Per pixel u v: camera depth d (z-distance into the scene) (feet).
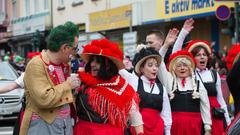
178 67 22.48
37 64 16.53
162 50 22.82
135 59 21.18
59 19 114.01
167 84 22.29
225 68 50.70
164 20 72.69
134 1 82.53
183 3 68.69
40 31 116.88
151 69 20.70
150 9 75.72
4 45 153.17
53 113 16.69
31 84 16.47
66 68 17.31
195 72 23.20
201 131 22.34
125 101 17.28
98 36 88.99
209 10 64.34
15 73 49.47
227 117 24.02
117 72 17.60
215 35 73.31
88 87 17.29
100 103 17.06
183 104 22.22
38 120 16.70
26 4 131.85
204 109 22.26
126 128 18.16
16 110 44.01
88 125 17.16
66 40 16.65
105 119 17.11
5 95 43.75
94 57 17.35
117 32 88.07
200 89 22.29
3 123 46.93
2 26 144.25
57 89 16.46
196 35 77.10
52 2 116.78
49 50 16.85
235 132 14.57
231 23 56.39
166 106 20.84
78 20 104.42
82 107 17.26
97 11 91.71
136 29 82.89
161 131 20.43
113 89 17.28
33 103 16.75
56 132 16.72
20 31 130.21
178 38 24.40
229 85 20.26
